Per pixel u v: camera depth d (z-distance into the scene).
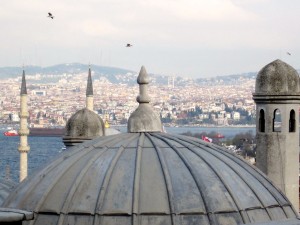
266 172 35.56
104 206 23.42
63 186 24.42
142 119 27.05
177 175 24.22
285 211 25.41
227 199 23.95
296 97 35.25
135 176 24.05
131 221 23.08
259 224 18.72
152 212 23.22
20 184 25.98
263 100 35.53
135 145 25.59
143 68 27.84
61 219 23.55
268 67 35.62
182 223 23.14
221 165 25.33
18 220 19.61
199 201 23.61
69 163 25.31
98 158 25.09
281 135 35.31
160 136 26.39
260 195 24.95
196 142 26.53
